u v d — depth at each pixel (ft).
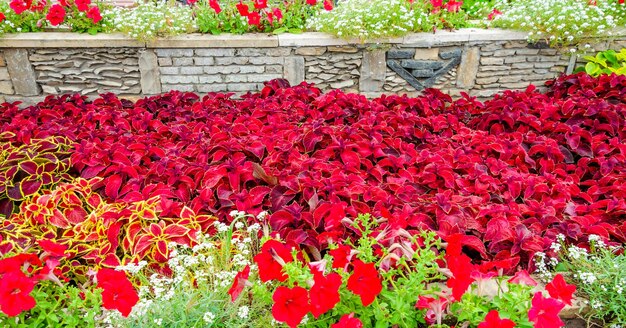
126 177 8.71
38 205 7.39
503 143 10.07
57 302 5.77
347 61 13.00
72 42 11.98
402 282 6.05
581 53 13.64
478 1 16.48
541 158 9.96
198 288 6.23
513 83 13.82
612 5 14.03
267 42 12.46
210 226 7.59
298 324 5.22
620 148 9.90
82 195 7.94
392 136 10.61
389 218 6.35
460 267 5.18
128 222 7.39
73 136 9.96
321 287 4.97
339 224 6.63
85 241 7.06
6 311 4.83
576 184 9.23
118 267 6.08
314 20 13.47
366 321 5.55
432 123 11.20
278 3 13.98
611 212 7.98
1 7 12.48
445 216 7.50
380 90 13.48
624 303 6.27
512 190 8.51
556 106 11.60
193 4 13.61
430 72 13.30
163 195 7.90
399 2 13.16
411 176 8.90
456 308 5.76
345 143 9.63
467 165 9.21
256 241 7.25
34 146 9.10
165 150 9.77
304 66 12.98
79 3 12.12
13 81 12.37
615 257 6.85
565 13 13.05
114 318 5.63
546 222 7.63
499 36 12.98
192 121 11.48
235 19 13.10
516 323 5.46
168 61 12.60
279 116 11.09
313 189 8.02
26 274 5.74
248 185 8.74
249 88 13.17
